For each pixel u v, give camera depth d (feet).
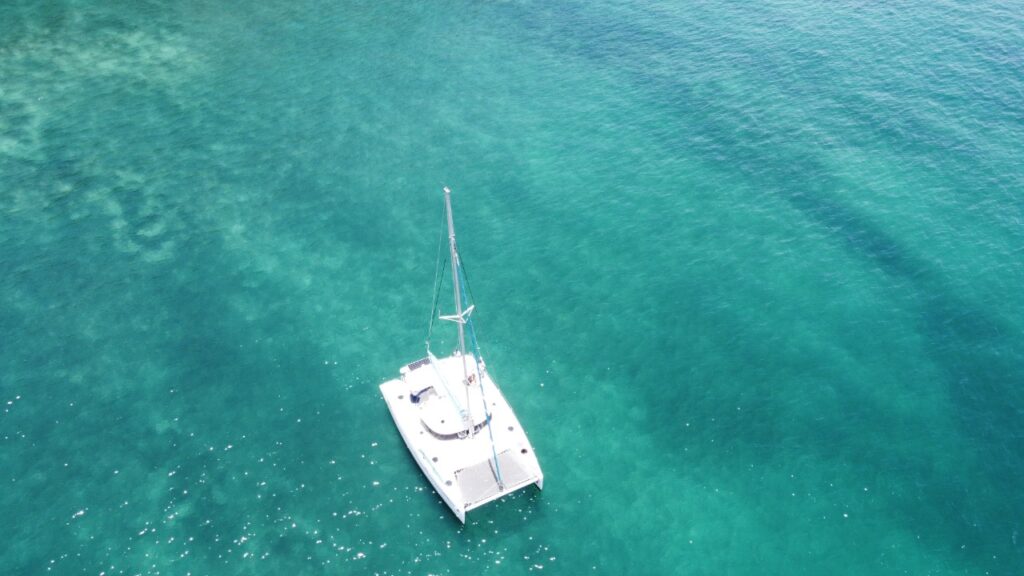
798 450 177.99
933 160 253.44
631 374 195.21
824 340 201.98
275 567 156.56
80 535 160.97
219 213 237.45
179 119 273.13
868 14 325.21
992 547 159.22
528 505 167.94
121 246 225.56
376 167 256.11
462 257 226.17
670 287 217.36
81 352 196.75
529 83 295.48
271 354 197.36
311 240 229.66
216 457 175.11
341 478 171.63
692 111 279.90
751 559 159.22
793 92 285.43
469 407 166.71
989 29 310.24
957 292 212.43
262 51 307.78
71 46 305.73
